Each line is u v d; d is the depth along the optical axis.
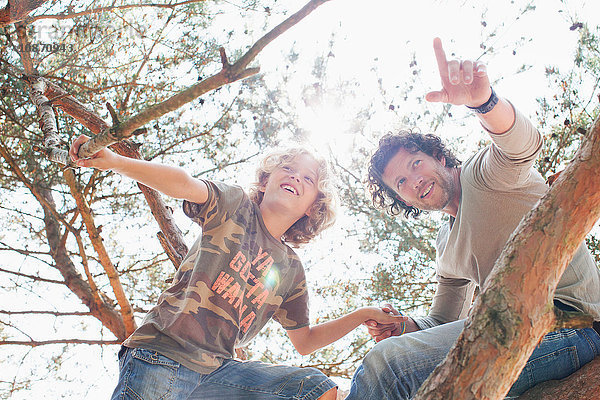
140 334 2.00
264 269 2.30
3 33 3.94
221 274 2.13
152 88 4.41
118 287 4.32
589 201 1.29
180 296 2.09
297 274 2.48
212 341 2.05
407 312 4.49
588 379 1.84
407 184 2.52
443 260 2.53
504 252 1.33
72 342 4.98
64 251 5.34
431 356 1.96
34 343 4.93
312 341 2.53
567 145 4.04
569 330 1.95
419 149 2.53
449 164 2.59
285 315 2.51
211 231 2.19
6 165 4.77
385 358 1.99
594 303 2.02
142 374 1.91
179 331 1.99
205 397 2.02
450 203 2.48
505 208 2.16
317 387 2.05
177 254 3.35
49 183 4.64
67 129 4.29
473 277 2.37
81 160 1.74
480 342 1.23
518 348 1.23
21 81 4.02
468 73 1.84
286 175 2.52
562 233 1.29
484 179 2.19
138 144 2.30
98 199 4.97
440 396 1.22
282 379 2.07
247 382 2.05
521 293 1.26
